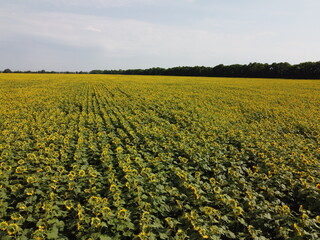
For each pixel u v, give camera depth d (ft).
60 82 162.30
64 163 29.32
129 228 17.65
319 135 46.39
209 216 19.04
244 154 34.83
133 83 167.94
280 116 65.57
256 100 97.66
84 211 19.31
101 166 29.37
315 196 22.99
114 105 77.05
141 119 57.31
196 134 45.91
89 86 137.69
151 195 21.26
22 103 73.77
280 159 31.37
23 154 30.89
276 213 20.21
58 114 59.16
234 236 17.81
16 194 22.08
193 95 106.42
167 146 35.47
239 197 22.68
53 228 17.40
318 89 141.90
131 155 31.83
